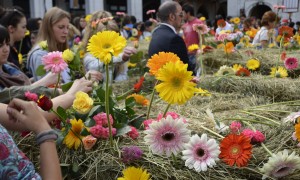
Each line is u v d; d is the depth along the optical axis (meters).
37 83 2.12
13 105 1.20
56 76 2.14
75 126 1.36
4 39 2.01
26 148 1.47
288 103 1.97
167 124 1.23
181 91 1.20
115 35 1.27
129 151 1.30
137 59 3.20
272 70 2.90
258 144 1.41
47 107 1.29
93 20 3.06
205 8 31.19
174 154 1.26
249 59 3.53
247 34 5.99
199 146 1.23
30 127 1.17
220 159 1.29
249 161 1.32
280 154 1.20
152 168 1.30
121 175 1.29
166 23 3.35
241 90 2.46
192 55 3.94
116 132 1.41
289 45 4.38
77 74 1.85
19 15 3.13
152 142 1.23
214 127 1.56
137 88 2.15
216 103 2.05
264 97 2.39
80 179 1.33
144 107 1.94
